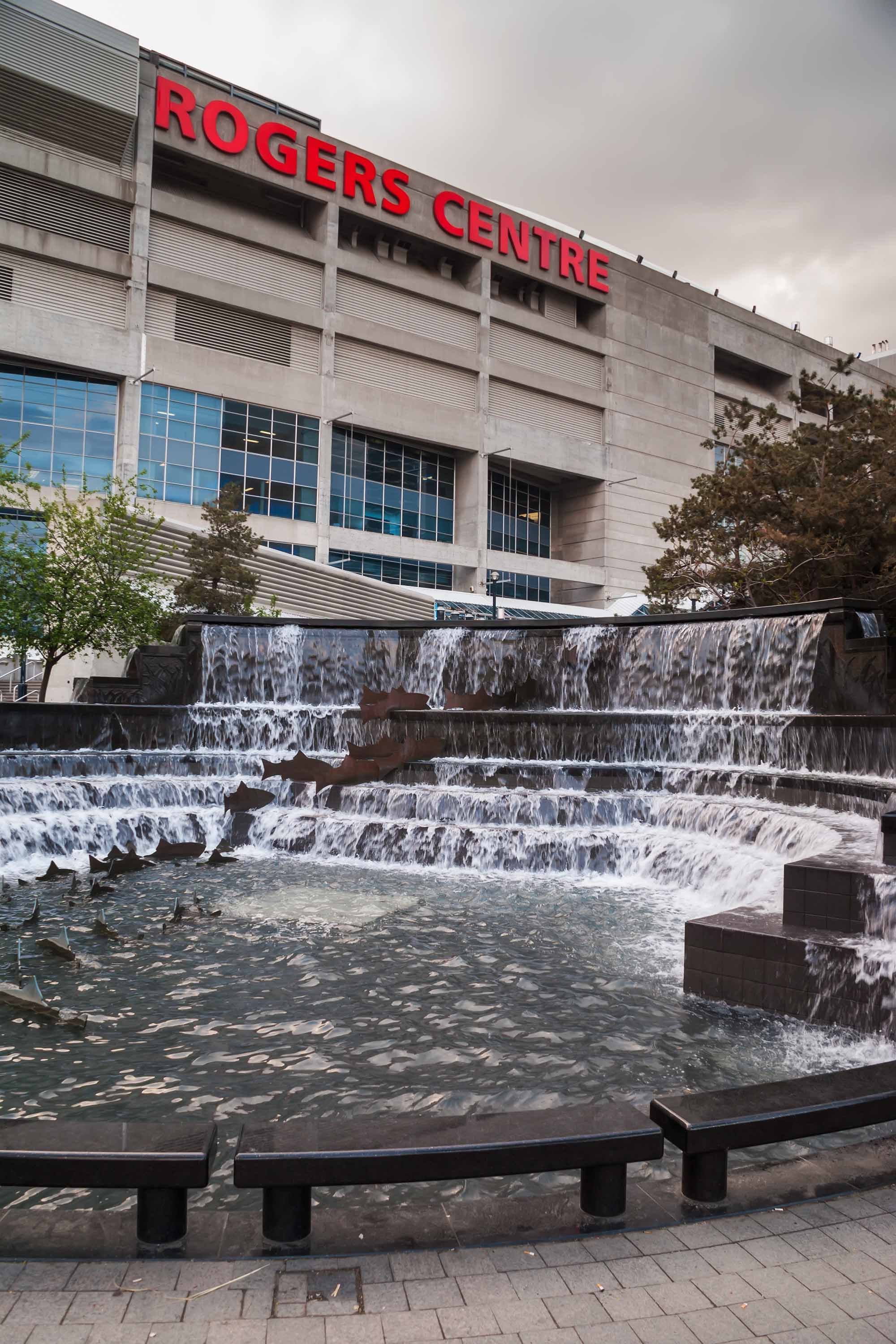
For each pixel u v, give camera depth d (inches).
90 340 1648.6
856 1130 175.5
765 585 876.0
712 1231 118.0
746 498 900.0
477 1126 120.6
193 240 1811.0
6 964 283.4
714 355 2760.8
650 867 422.0
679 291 2664.9
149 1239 114.0
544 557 2529.5
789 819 378.3
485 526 2237.9
